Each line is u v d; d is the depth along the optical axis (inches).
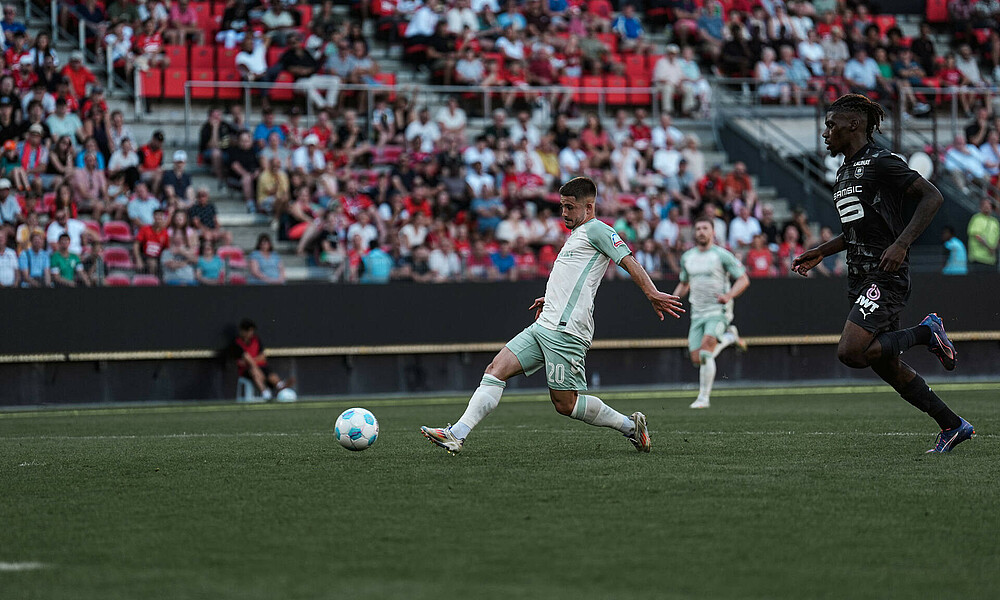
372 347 2632.9
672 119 3518.7
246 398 2512.3
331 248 2691.9
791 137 3412.9
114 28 3100.4
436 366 2699.3
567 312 1047.6
